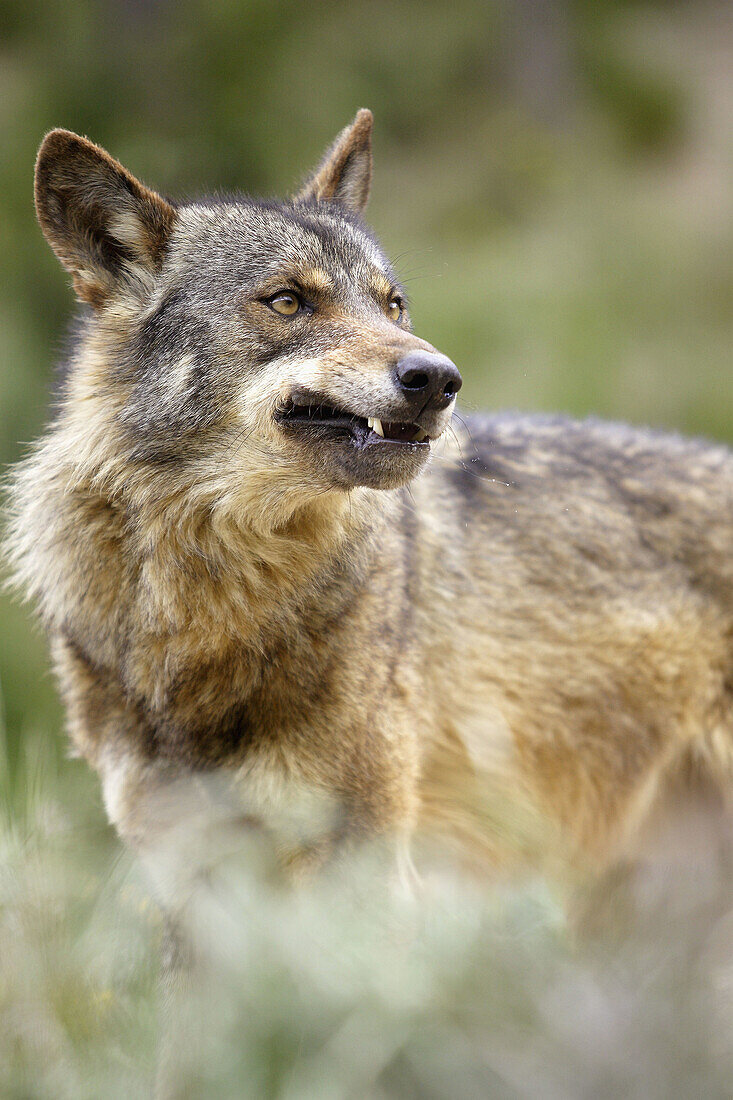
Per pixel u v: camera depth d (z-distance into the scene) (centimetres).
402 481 707
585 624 876
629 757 906
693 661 912
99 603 747
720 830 932
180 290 763
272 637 724
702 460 959
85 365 786
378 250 815
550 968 524
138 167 2289
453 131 2720
